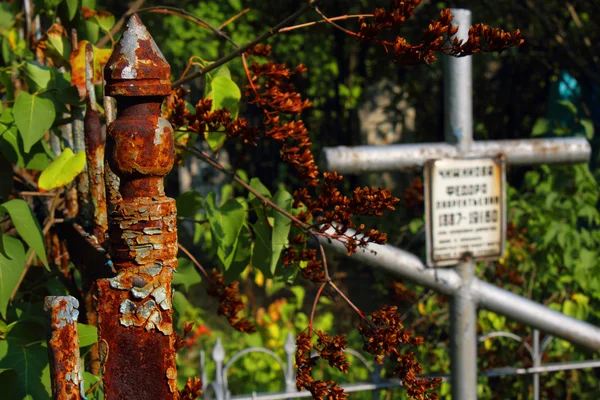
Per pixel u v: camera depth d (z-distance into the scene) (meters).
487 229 2.73
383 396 3.71
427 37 1.24
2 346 1.26
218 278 1.84
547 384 3.79
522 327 3.79
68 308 0.90
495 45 1.24
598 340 2.85
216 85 1.62
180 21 7.76
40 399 1.23
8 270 1.36
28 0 1.98
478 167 2.71
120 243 0.91
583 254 3.87
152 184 0.92
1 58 2.18
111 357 0.91
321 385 1.35
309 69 8.58
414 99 8.24
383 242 1.46
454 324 2.75
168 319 0.92
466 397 2.77
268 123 1.56
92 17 1.91
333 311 6.29
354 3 7.79
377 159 2.56
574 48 6.78
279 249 1.62
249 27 8.04
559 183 4.13
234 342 4.68
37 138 1.47
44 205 1.73
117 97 0.91
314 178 1.58
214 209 1.70
